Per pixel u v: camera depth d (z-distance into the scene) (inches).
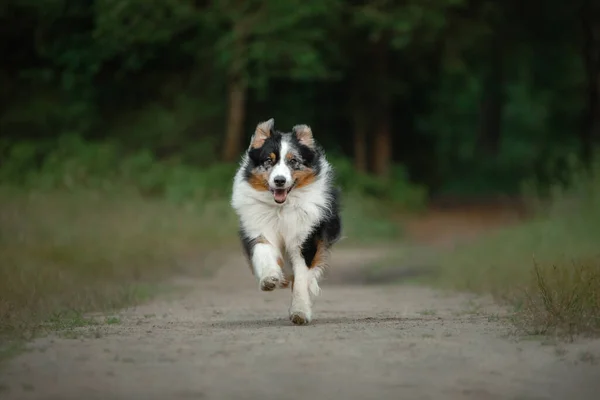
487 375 256.7
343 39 1375.5
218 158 1293.1
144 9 1164.5
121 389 239.5
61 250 679.1
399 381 248.8
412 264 820.0
